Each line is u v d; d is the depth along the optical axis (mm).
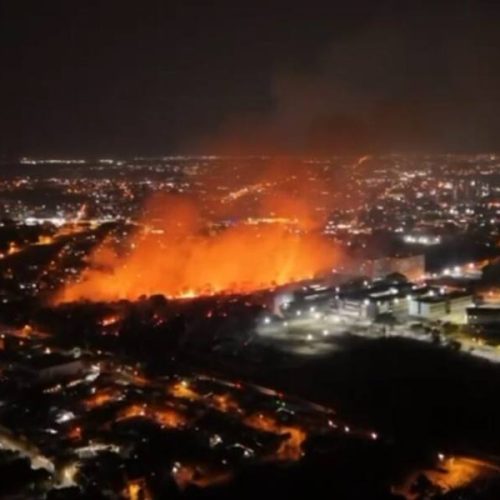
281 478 77188
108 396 99312
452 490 73062
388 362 110312
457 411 92625
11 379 105250
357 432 86750
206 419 90688
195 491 75312
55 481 79750
